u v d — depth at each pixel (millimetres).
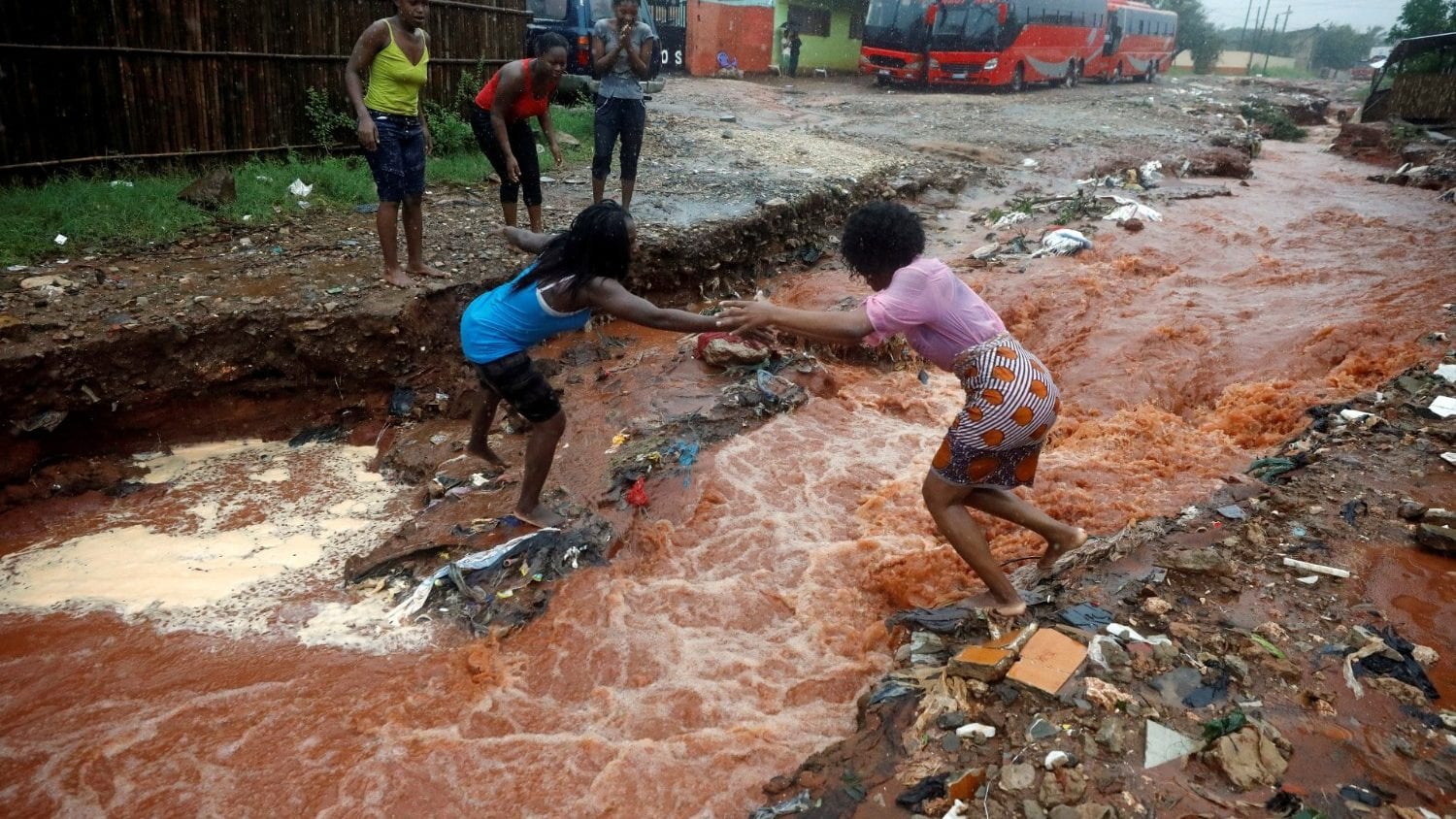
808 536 5324
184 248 7406
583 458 5902
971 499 4086
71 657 4387
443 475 5863
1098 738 3262
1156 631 3885
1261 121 24031
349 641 4516
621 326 8570
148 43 8539
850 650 4441
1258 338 7793
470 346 4555
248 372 6406
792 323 3740
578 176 11062
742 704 4109
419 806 3596
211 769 3764
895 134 16891
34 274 6562
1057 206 12594
